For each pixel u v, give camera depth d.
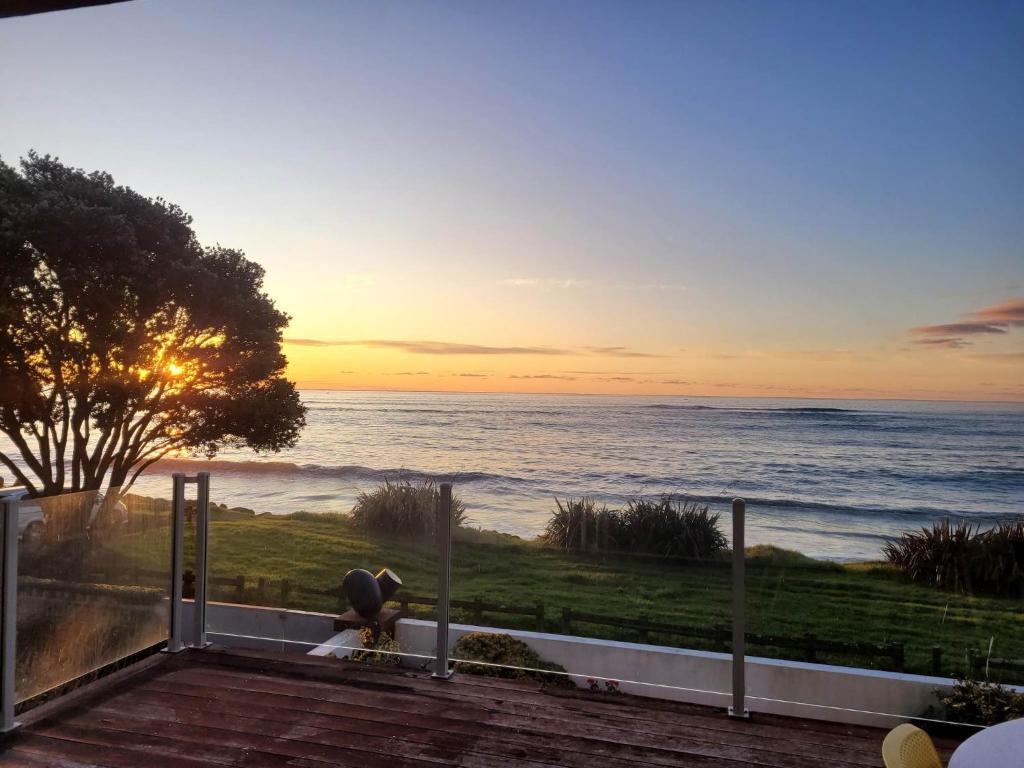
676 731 3.65
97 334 9.91
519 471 36.59
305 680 4.23
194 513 5.01
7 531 3.56
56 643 3.85
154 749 3.35
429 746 3.42
